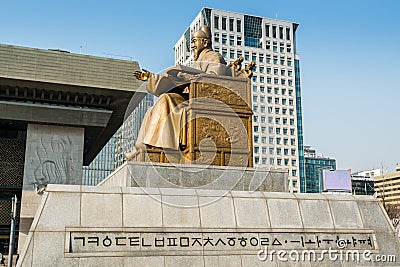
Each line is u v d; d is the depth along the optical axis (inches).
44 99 1267.2
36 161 1263.5
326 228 300.4
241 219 287.1
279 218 295.7
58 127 1306.6
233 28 3125.0
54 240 247.6
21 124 1330.0
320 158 3693.4
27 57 1179.3
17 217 1317.7
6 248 1262.3
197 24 3080.7
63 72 1199.6
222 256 269.9
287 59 3189.0
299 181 2908.5
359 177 3772.1
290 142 2994.6
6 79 1146.7
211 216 282.2
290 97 3110.2
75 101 1291.8
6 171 1334.9
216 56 406.6
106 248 252.7
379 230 311.7
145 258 255.4
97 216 261.3
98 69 1237.1
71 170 1284.4
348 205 315.9
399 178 3309.5
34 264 239.5
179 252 263.0
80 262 245.3
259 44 3189.0
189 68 361.1
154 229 265.4
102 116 1305.4
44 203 258.4
